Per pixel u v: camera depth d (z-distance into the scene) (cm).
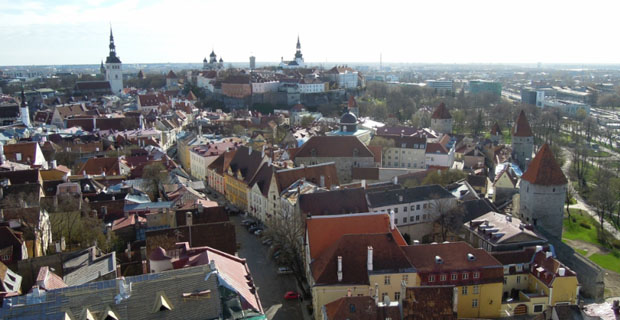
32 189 10969
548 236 11162
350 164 17675
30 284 7331
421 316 6638
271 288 9688
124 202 11512
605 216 15450
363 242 8262
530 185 12512
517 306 8500
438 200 12038
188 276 5603
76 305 5112
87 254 7812
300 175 13375
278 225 10194
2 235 8131
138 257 8706
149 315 5194
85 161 16912
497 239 9881
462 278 8169
